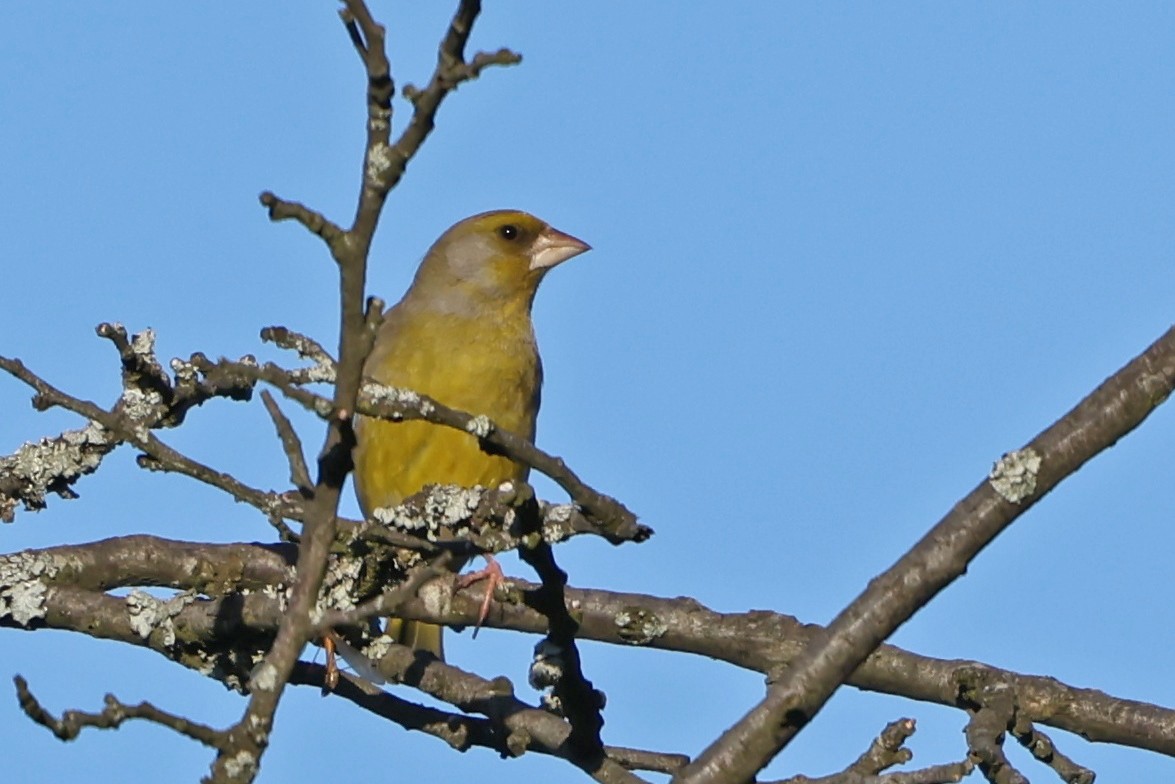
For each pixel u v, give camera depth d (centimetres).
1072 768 1016
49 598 1121
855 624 818
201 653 1111
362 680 1103
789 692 812
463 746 1084
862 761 934
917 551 823
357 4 662
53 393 864
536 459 842
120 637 1112
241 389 1086
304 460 746
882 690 1137
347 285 696
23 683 680
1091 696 1101
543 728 1064
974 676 1079
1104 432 823
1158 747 1094
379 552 1033
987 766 965
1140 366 833
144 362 1081
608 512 864
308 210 682
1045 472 819
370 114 676
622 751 1099
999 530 823
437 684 1097
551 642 963
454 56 660
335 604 1066
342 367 709
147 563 1167
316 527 730
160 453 864
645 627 1134
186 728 707
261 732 714
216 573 1174
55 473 1113
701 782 809
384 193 680
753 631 1130
